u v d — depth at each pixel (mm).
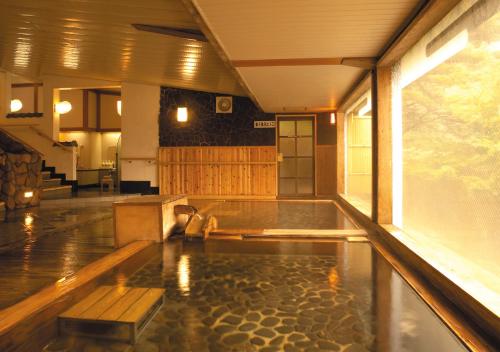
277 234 4930
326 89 6898
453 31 3127
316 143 9852
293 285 3139
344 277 3342
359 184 9133
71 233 5160
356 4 3271
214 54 6246
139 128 10023
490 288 2613
